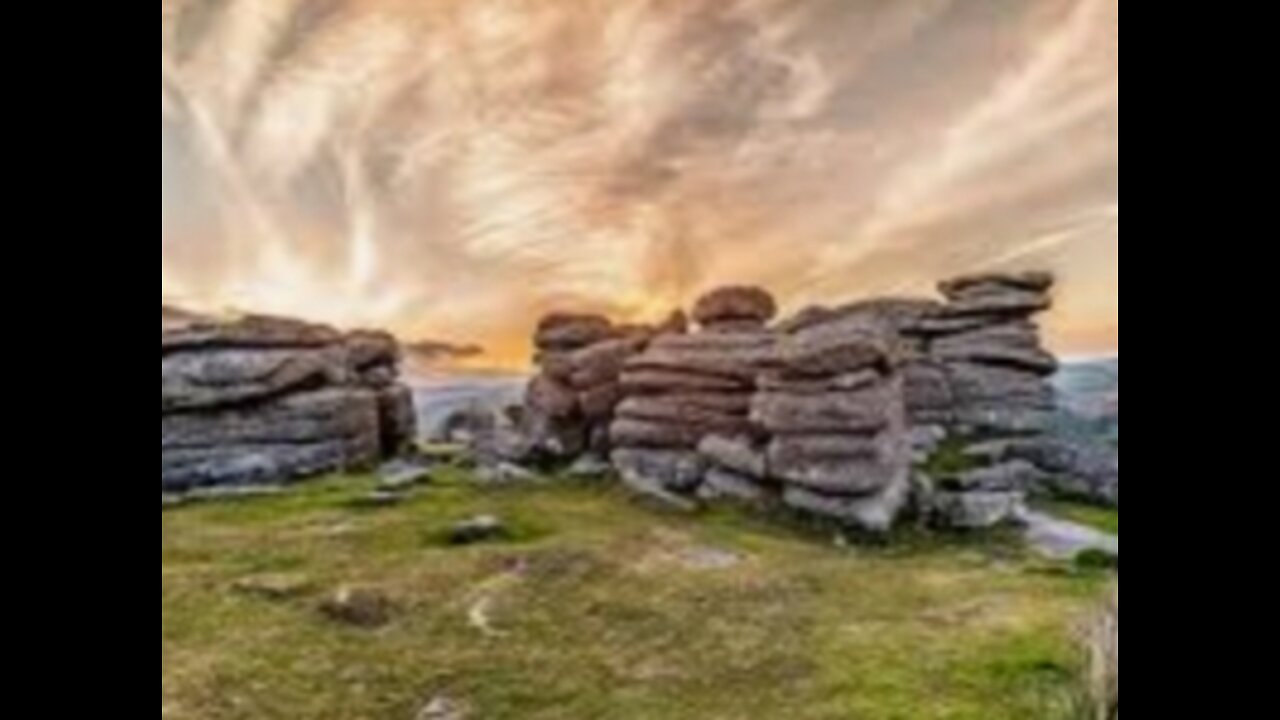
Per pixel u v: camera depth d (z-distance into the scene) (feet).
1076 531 85.51
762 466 91.81
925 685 44.93
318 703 43.37
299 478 109.40
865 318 93.15
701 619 56.49
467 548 72.38
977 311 121.90
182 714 41.39
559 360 120.98
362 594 58.39
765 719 41.45
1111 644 40.42
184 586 61.46
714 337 105.40
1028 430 117.70
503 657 49.75
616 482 104.78
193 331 109.91
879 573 69.00
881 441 85.56
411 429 138.10
